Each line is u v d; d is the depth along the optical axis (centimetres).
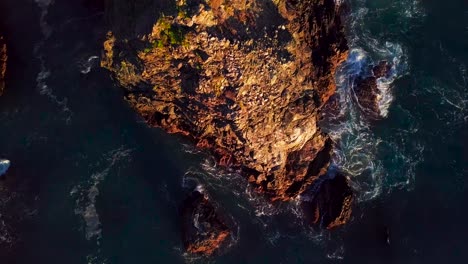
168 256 4644
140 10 4375
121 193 4766
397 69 4828
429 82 4819
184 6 4184
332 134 4778
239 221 4703
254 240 4669
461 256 4512
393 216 4653
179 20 4206
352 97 4797
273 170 4659
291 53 4519
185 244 4616
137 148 4838
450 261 4512
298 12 4584
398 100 4809
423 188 4684
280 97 4544
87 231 4706
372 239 4622
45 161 4831
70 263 4647
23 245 4697
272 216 4716
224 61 4378
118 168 4803
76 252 4669
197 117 4588
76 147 4847
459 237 4556
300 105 4603
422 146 4750
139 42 4372
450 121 4775
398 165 4731
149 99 4650
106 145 4847
